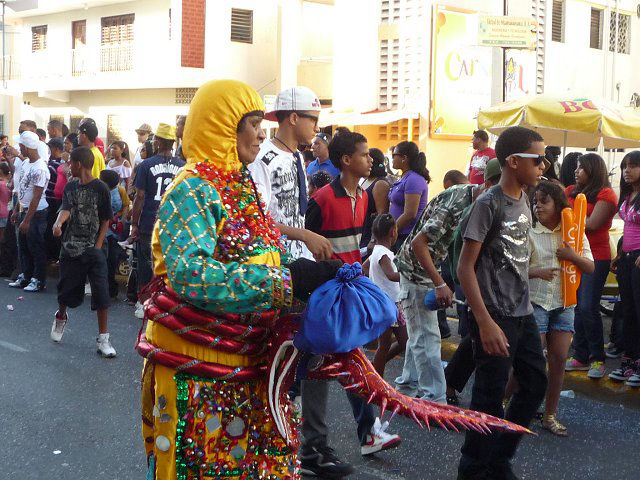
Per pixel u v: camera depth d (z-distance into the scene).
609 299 9.50
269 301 2.81
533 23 11.74
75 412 6.38
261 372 3.02
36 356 8.07
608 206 7.29
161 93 28.67
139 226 9.48
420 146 18.98
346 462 5.40
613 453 5.73
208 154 3.00
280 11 25.52
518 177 4.59
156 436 2.96
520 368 4.80
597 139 11.91
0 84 34.50
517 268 4.63
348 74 20.58
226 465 2.94
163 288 2.98
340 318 2.83
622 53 26.95
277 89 25.58
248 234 2.97
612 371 7.54
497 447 4.79
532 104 10.01
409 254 6.16
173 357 2.90
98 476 5.15
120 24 29.78
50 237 12.45
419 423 2.91
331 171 9.77
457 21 18.97
